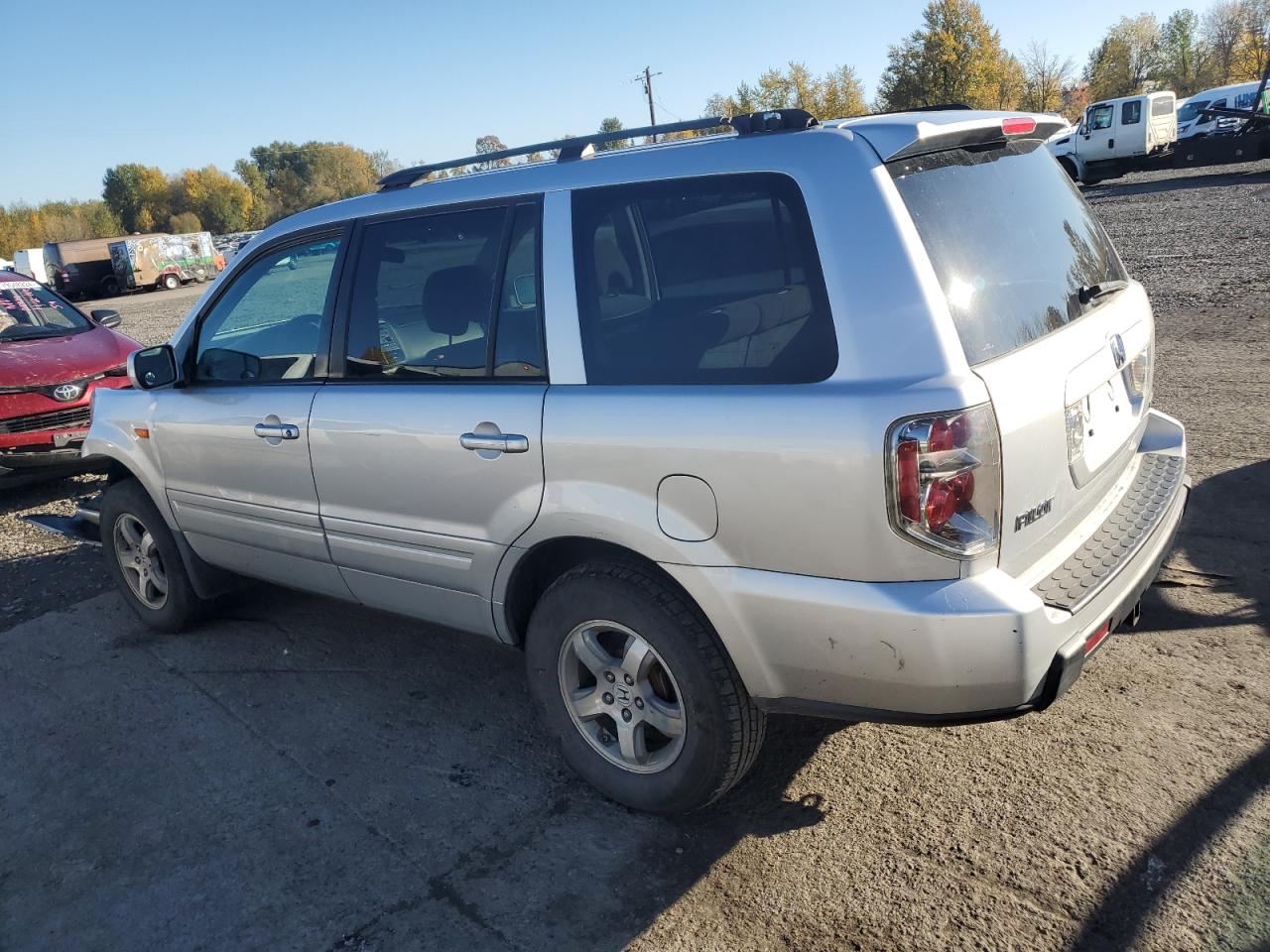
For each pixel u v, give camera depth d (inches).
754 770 126.6
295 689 159.6
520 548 119.7
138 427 173.0
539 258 117.3
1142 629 149.3
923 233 95.6
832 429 91.8
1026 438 94.3
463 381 124.1
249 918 107.5
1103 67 2822.3
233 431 153.1
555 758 134.0
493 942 101.0
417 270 130.3
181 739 146.8
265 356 152.0
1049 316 106.0
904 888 103.0
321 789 130.6
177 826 125.3
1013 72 2230.6
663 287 107.3
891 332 92.1
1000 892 101.0
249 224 4837.6
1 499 304.0
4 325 321.7
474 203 126.1
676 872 109.0
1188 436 235.1
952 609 89.8
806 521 94.7
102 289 1747.0
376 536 137.2
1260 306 374.3
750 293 100.8
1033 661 90.9
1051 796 114.4
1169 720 126.1
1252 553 168.9
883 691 95.9
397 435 128.6
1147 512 115.0
